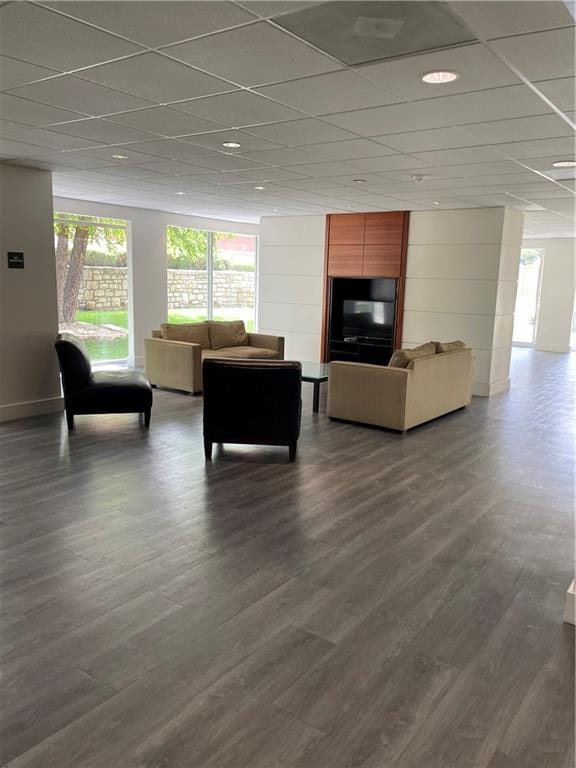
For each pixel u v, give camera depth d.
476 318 7.90
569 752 1.88
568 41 2.47
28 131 4.25
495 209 7.57
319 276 9.35
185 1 2.21
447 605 2.74
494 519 3.77
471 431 6.02
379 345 8.78
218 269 11.41
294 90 3.21
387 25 2.38
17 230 5.75
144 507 3.80
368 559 3.18
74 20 2.40
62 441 5.25
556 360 11.89
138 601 2.71
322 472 4.61
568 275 13.10
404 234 8.34
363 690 2.15
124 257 9.48
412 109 3.48
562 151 4.39
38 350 6.09
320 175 5.73
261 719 1.99
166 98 3.41
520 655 2.38
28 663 2.25
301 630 2.52
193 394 7.31
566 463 4.99
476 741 1.92
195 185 6.69
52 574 2.92
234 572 3.00
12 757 1.81
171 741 1.88
